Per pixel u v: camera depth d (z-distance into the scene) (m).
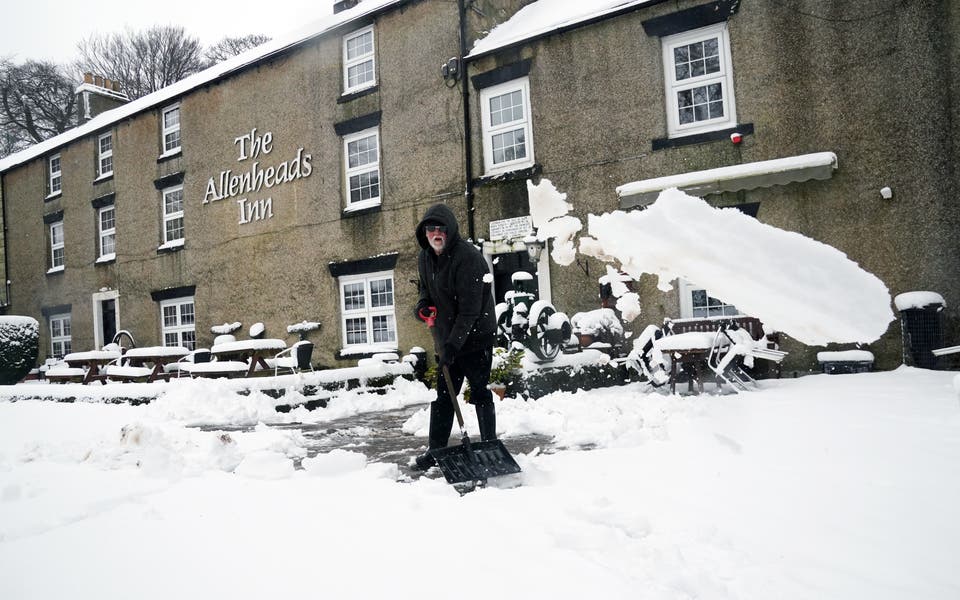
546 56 10.27
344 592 1.98
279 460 3.81
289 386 7.50
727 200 8.91
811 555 2.17
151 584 2.13
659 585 1.98
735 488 2.96
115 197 16.77
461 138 11.04
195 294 14.80
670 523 2.54
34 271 19.42
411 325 11.45
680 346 6.59
